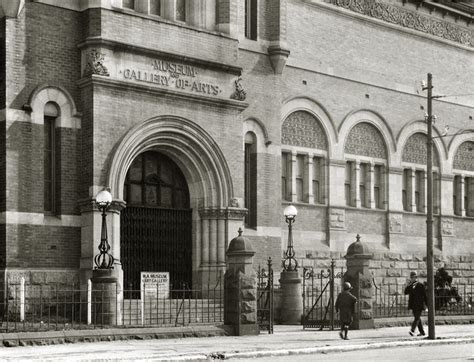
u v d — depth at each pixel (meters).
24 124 25.83
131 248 28.25
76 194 26.77
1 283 25.00
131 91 27.27
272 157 32.62
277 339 23.72
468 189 42.09
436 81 40.28
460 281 40.41
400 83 38.59
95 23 26.73
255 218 31.97
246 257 25.00
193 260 29.78
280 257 32.44
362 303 28.17
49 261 25.98
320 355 20.80
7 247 25.17
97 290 23.80
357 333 26.42
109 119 26.73
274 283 31.44
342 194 35.78
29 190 25.81
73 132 26.78
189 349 20.38
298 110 34.38
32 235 25.72
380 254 36.97
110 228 26.42
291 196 33.94
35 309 25.34
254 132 32.22
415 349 22.77
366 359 19.52
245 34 32.59
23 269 25.41
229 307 24.91
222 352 19.88
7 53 25.59
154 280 28.16
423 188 39.72
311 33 35.03
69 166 26.64
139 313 26.05
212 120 29.39
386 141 37.88
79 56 27.11
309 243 34.34
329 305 29.23
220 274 29.23
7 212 25.25
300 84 34.47
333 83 35.78
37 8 26.31
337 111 35.81
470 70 42.12
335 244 35.12
